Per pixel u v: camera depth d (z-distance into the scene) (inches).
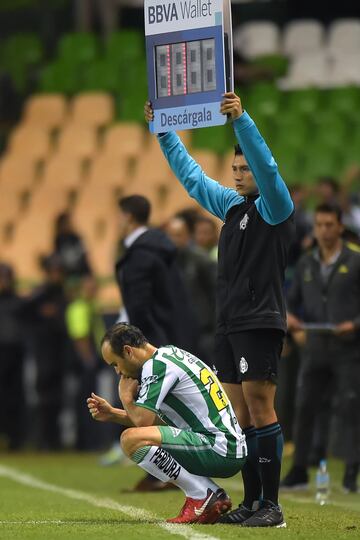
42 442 1895.9
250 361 860.0
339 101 2691.9
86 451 1878.7
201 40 876.0
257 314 856.3
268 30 2984.7
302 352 1275.8
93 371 1846.7
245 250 864.9
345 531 855.1
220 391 876.0
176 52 884.6
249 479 900.0
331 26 3016.7
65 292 1914.4
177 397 869.2
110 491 1261.1
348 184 2025.1
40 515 973.2
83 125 2728.8
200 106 876.0
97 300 1941.4
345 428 1245.1
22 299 1898.4
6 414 1914.4
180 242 1552.7
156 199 2422.5
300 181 2438.5
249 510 889.5
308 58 2881.4
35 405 1969.7
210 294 1553.9
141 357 880.3
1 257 2427.4
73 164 2623.0
